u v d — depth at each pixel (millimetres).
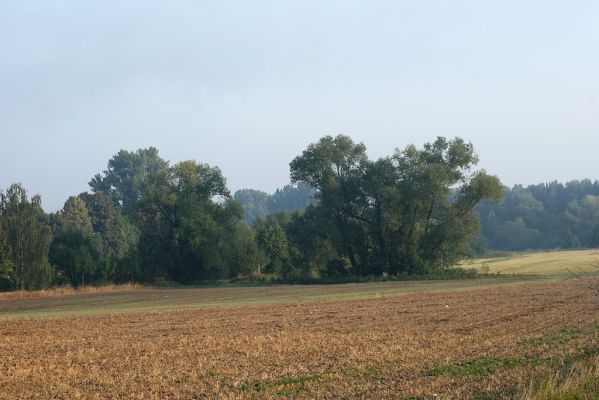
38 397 15203
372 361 18609
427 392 14258
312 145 84875
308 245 86375
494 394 13906
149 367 18734
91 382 16734
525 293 43969
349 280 81062
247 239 97625
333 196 80500
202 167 98062
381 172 81750
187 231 90312
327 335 24969
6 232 77000
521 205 182875
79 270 85625
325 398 14109
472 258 82062
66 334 28344
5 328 31344
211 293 65188
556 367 16641
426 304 38781
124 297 62469
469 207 81125
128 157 178250
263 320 32188
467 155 79875
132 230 138500
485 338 22875
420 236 82062
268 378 16547
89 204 134500
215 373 17422
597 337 22094
